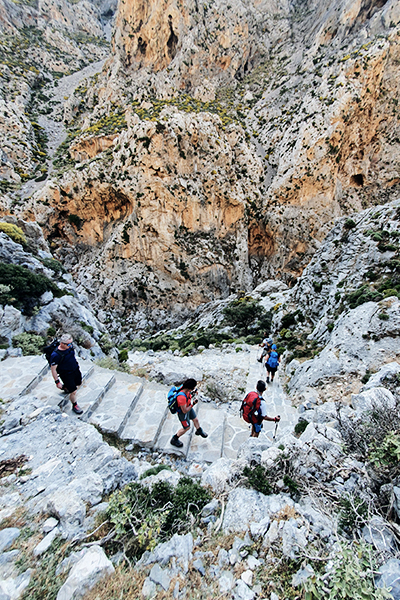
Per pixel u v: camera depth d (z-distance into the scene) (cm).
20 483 394
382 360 784
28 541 313
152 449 562
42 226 3631
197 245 3650
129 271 3572
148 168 3441
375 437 367
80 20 8481
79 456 441
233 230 3875
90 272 3616
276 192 3831
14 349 807
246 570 281
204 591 268
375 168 3906
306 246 3716
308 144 3672
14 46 6081
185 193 3566
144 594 265
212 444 597
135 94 4478
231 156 3934
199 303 3591
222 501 368
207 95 4744
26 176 3994
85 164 3700
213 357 1316
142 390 704
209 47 4903
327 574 252
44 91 5688
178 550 299
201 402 905
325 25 4641
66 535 320
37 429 493
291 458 394
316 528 310
